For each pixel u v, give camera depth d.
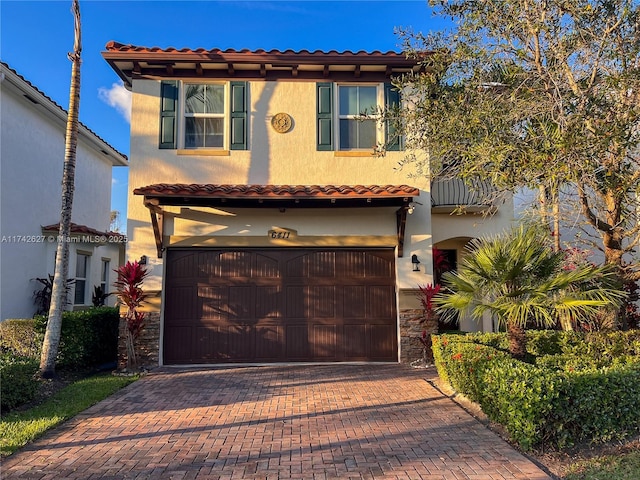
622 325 8.86
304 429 6.29
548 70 6.90
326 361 10.92
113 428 6.35
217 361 10.76
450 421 6.59
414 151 11.23
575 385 5.46
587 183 6.76
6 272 12.16
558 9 6.88
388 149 11.39
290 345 10.91
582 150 5.98
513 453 5.39
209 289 10.92
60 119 14.20
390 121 9.59
